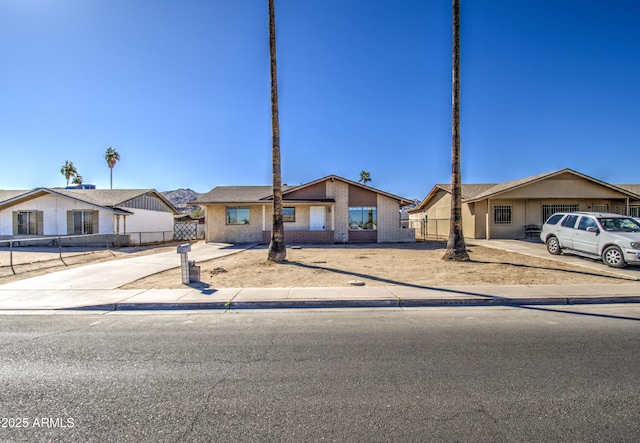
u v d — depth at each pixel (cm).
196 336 505
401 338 488
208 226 2316
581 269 1048
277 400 314
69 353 437
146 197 2727
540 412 292
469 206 2391
